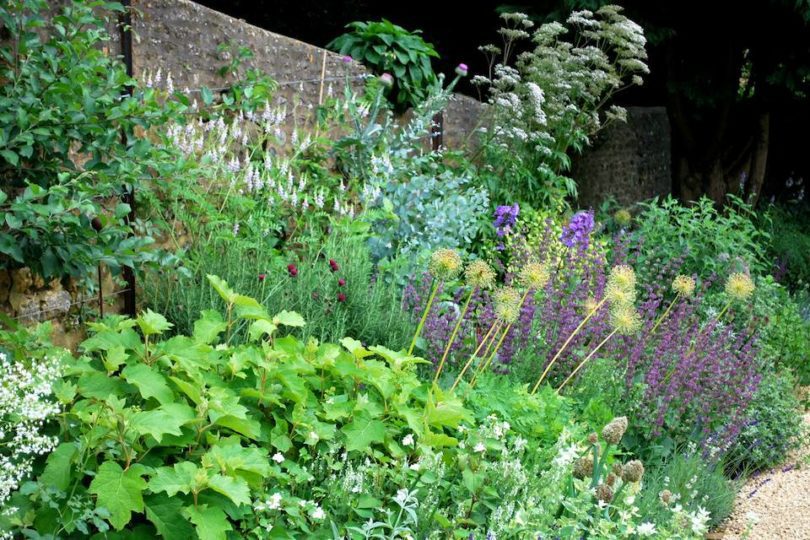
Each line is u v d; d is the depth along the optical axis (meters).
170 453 3.28
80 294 4.48
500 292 4.51
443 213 6.70
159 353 3.42
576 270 6.34
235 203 5.40
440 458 3.58
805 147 14.98
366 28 7.86
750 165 13.10
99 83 4.04
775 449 5.61
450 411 3.71
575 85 9.16
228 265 4.92
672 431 5.20
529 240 7.49
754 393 5.53
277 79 6.49
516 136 8.38
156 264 4.14
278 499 3.10
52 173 3.89
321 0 11.84
